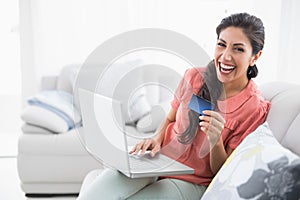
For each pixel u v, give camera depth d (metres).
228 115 1.56
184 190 1.47
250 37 1.51
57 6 3.85
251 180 1.01
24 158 2.75
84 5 3.89
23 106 3.90
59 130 2.86
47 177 2.77
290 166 0.94
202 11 3.99
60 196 2.84
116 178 1.40
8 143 4.07
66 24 3.89
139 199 1.40
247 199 0.99
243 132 1.54
